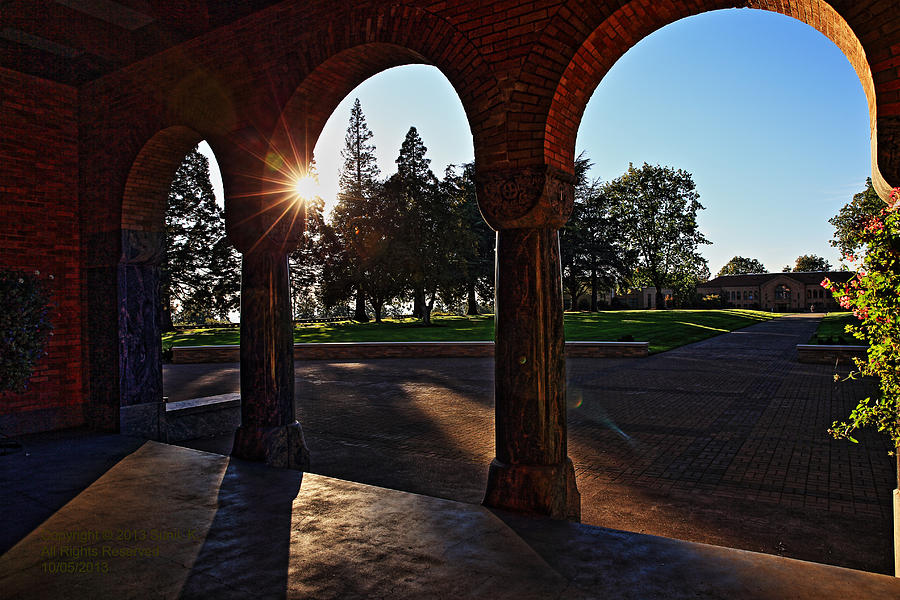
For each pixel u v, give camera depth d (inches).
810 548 172.2
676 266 2107.5
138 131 273.0
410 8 189.6
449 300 1448.1
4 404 276.7
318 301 1771.7
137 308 292.7
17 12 252.2
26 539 154.6
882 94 130.7
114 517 170.2
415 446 307.3
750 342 920.3
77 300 305.0
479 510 172.2
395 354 772.0
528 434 171.5
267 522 164.9
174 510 175.6
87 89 300.0
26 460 234.1
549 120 168.9
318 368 664.4
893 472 247.3
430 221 1397.6
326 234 1508.4
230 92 239.6
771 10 157.8
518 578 128.5
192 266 1566.2
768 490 227.1
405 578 129.6
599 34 165.3
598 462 270.4
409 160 1469.0
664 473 252.2
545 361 171.0
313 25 214.8
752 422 349.4
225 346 786.8
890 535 181.5
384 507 176.1
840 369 580.7
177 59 257.4
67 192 301.6
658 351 780.0
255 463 227.6
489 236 1708.9
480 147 175.9
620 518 198.7
